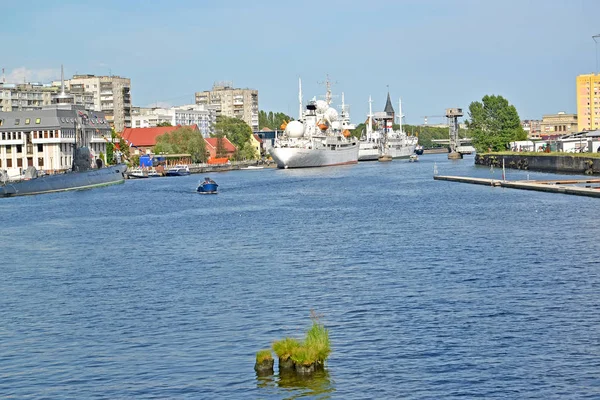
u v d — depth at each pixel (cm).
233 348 6175
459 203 17575
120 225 15375
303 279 8788
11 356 6228
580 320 6600
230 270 9569
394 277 8694
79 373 5759
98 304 7900
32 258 11206
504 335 6250
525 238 11356
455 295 7656
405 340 6197
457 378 5359
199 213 17575
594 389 5112
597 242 10719
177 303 7788
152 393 5300
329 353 5697
